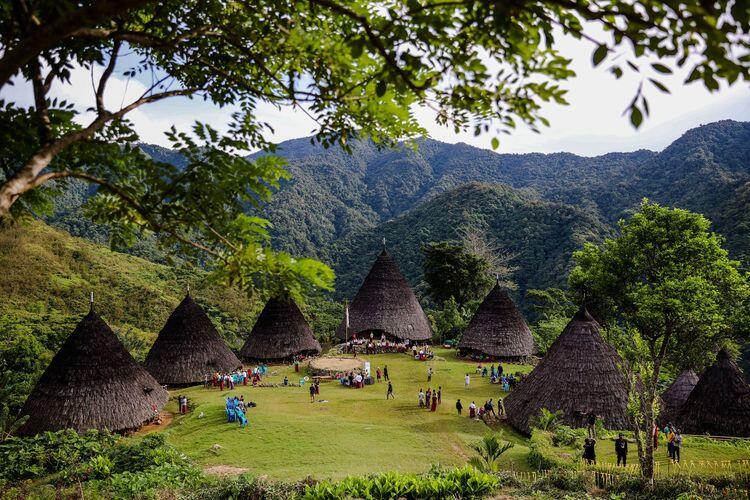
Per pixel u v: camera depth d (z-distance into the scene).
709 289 15.16
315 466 15.60
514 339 36.19
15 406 21.92
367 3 4.24
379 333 41.19
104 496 12.27
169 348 29.28
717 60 2.66
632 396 15.16
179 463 15.09
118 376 21.50
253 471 15.22
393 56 3.61
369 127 5.56
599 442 18.44
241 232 5.60
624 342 16.77
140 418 21.09
